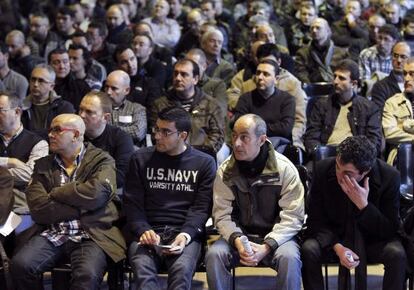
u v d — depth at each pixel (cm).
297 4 988
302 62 732
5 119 441
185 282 381
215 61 681
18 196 440
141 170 411
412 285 395
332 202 390
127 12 944
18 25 970
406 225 391
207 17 934
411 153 463
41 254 394
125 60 614
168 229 404
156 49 785
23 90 634
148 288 383
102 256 394
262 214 400
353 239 385
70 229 402
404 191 457
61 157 409
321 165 393
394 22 902
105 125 459
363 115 535
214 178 410
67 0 1041
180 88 530
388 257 379
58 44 839
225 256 387
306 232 398
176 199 409
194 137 524
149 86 618
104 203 401
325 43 726
